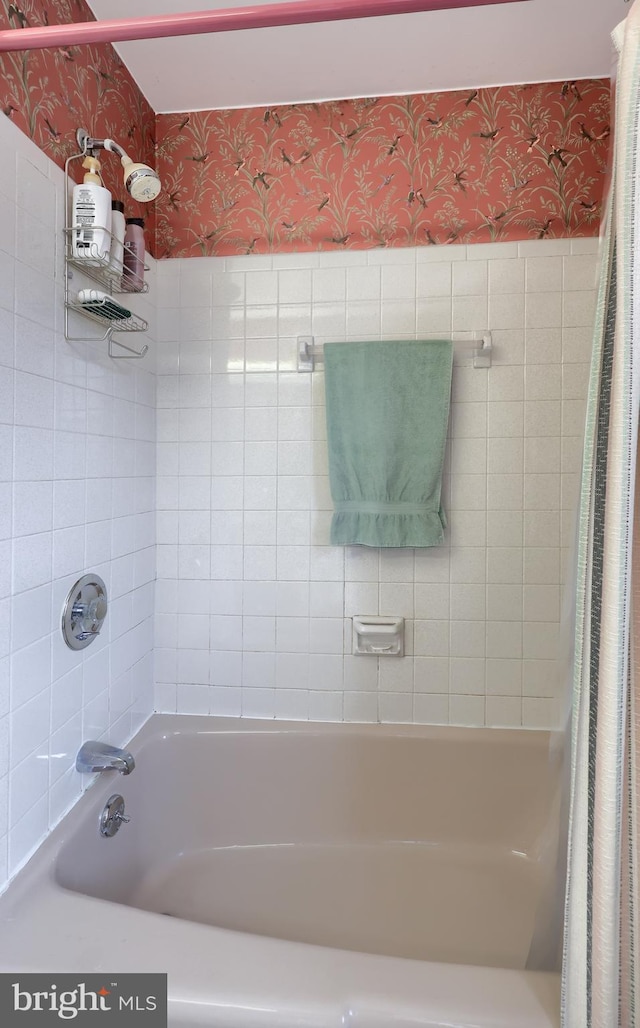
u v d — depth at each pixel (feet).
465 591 5.53
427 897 4.92
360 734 5.47
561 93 5.38
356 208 5.57
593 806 2.45
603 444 2.55
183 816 5.42
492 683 5.54
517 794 5.32
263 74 5.24
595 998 2.35
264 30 4.72
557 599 5.43
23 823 3.54
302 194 5.62
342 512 5.37
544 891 3.46
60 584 3.99
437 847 5.38
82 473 4.30
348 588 5.65
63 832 3.87
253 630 5.77
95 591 4.43
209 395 5.75
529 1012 2.61
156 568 5.83
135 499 5.32
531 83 5.40
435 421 5.25
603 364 2.60
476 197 5.45
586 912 2.46
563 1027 2.48
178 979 2.73
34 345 3.63
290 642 5.73
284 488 5.69
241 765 5.50
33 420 3.63
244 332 5.70
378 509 5.31
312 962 2.86
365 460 5.31
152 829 5.18
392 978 2.78
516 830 5.33
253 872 5.19
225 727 5.56
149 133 5.64
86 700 4.40
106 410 4.70
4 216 3.30
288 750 5.51
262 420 5.69
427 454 5.26
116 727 4.95
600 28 4.71
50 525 3.85
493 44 4.90
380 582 5.61
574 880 2.54
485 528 5.49
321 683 5.71
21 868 3.50
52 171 3.84
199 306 5.74
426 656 5.59
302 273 5.62
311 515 5.66
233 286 5.70
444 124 5.48
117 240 4.24
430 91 5.49
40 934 3.00
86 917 3.14
